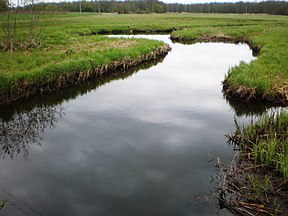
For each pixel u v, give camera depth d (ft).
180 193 22.56
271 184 22.71
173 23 199.00
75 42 97.50
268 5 423.23
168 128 35.55
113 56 68.74
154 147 30.45
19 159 28.63
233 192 22.00
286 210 19.95
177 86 56.34
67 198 22.17
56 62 60.95
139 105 44.86
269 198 21.21
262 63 60.23
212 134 33.68
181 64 78.64
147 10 470.80
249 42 114.32
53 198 22.21
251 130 31.48
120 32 164.04
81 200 21.91
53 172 25.98
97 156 28.76
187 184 23.72
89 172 25.84
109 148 30.42
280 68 55.31
